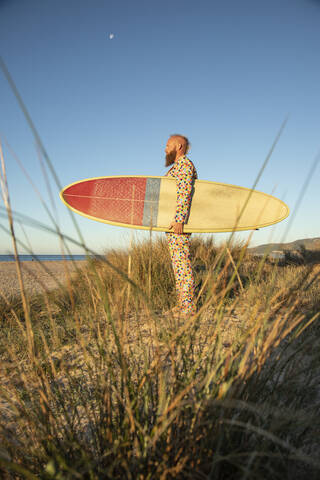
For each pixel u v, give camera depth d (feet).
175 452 2.69
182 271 9.81
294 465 3.01
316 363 3.37
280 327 3.08
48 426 3.05
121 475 2.67
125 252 18.81
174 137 10.30
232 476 2.81
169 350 3.17
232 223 12.89
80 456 2.88
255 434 2.90
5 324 8.45
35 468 2.95
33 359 3.41
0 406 4.70
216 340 3.39
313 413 3.34
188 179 9.78
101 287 2.81
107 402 3.00
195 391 2.97
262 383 3.16
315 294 8.43
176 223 9.75
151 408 3.29
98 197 13.43
